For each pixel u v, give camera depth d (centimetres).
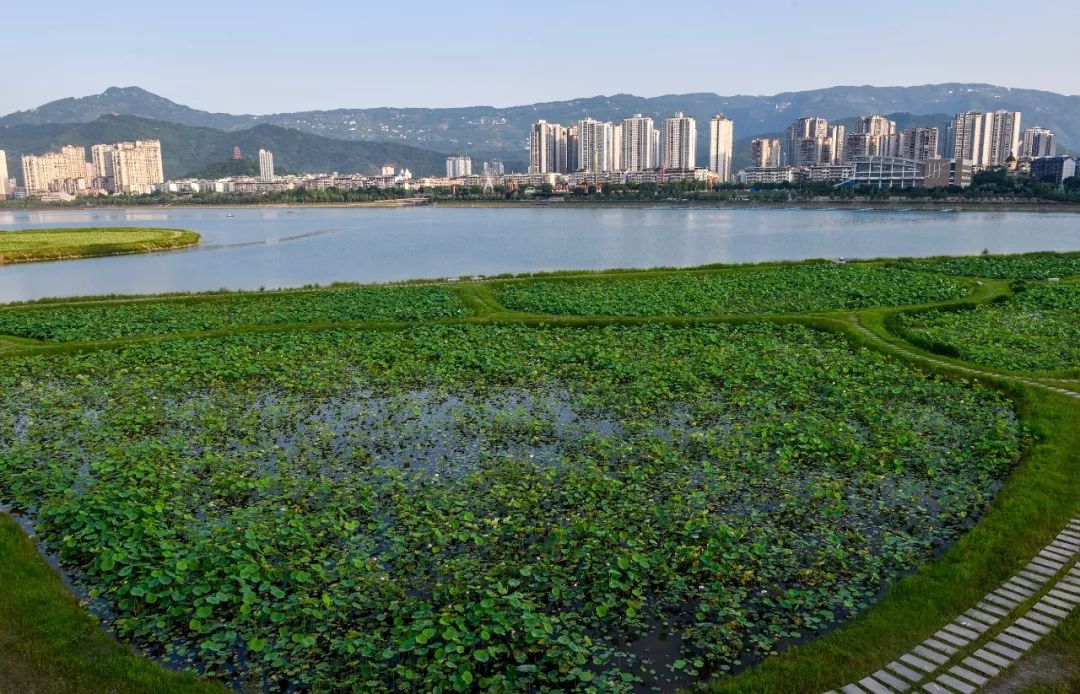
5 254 9231
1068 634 1252
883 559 1583
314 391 2855
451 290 5278
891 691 1148
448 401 2734
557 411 2597
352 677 1237
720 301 4700
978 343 3419
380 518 1772
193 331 4016
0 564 1554
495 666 1274
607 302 4694
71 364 3228
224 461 2111
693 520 1692
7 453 2169
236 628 1362
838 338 3675
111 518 1719
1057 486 1819
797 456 2116
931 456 2089
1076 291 4709
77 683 1205
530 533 1698
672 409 2580
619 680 1242
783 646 1325
